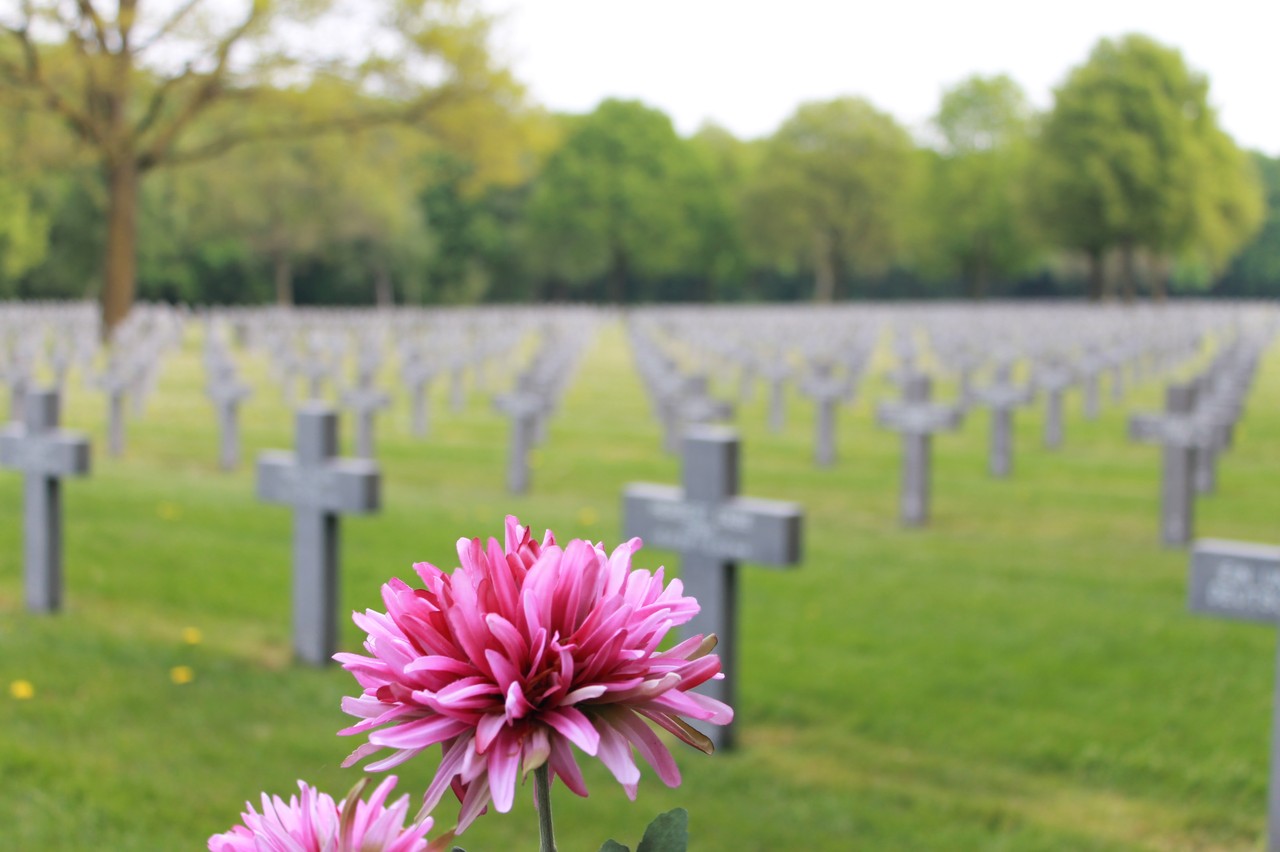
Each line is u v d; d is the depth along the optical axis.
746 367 24.12
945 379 29.84
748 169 104.31
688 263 94.81
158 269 68.31
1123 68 70.50
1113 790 5.70
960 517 12.43
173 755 5.71
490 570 1.05
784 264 95.25
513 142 32.59
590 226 86.38
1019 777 5.84
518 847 4.98
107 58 28.00
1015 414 21.64
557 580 1.06
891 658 7.50
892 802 5.53
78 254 58.91
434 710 1.03
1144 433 11.09
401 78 30.88
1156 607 8.69
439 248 86.38
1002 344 31.42
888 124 88.56
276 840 1.10
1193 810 5.46
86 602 8.40
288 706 6.48
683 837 1.13
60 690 6.53
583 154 87.56
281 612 8.30
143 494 11.86
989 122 86.19
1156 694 6.89
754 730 6.41
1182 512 10.99
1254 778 5.73
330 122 31.77
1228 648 7.69
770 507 5.89
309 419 7.11
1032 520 12.29
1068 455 16.77
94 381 19.42
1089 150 70.00
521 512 12.05
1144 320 44.34
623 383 27.84
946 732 6.36
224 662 7.18
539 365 22.48
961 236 86.56
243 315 50.47
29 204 51.31
